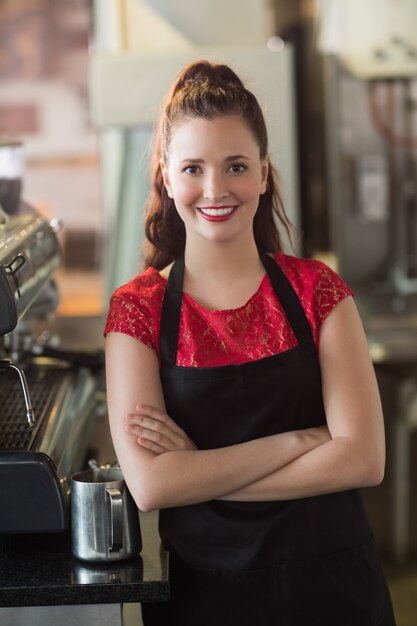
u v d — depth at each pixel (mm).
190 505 2248
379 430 2256
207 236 2234
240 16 5055
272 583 2225
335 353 2285
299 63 5836
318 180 5742
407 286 5324
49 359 3186
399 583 4770
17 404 2680
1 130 7383
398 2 5109
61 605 2141
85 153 7434
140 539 2256
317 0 5352
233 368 2240
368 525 2338
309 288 2318
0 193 2854
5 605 2117
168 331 2281
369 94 5289
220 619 2240
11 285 2154
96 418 3133
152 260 2488
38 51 7301
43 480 2168
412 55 5145
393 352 4652
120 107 4777
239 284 2307
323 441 2230
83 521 2201
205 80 2246
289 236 2512
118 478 2299
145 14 5027
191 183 2219
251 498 2209
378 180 5344
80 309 7121
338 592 2240
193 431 2260
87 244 7457
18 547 2309
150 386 2242
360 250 5414
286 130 4773
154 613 2332
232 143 2191
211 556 2236
